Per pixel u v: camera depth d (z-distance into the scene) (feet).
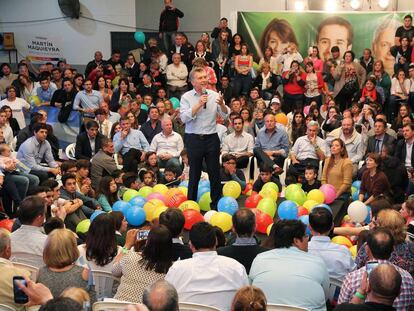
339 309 11.42
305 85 42.09
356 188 28.76
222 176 29.40
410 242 15.70
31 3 48.93
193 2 48.91
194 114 23.71
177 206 25.59
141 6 49.19
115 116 37.45
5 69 42.34
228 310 13.38
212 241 13.75
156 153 32.35
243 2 48.52
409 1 46.42
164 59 45.16
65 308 8.62
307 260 13.73
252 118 35.86
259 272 13.65
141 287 14.06
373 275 11.35
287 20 46.19
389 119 41.24
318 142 31.07
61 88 40.40
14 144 33.37
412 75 40.55
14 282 11.07
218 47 45.06
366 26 45.55
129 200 25.79
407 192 27.96
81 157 31.53
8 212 27.45
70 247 13.76
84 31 49.29
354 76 42.09
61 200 22.68
